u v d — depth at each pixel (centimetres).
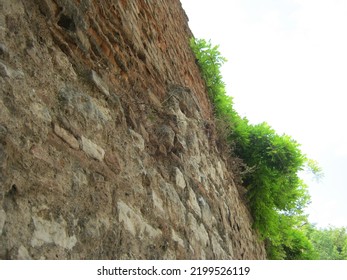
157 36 510
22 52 230
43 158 210
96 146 264
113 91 325
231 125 760
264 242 823
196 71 716
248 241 666
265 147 775
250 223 733
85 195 233
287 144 763
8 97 202
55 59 261
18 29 234
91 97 286
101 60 322
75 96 264
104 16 351
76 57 288
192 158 475
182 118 489
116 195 266
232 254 513
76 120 253
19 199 186
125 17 399
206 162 535
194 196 427
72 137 242
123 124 316
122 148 299
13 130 197
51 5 272
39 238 189
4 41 218
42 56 248
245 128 785
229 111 802
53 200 206
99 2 345
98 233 232
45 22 264
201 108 632
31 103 219
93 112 276
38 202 196
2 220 172
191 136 497
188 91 554
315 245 1988
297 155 765
